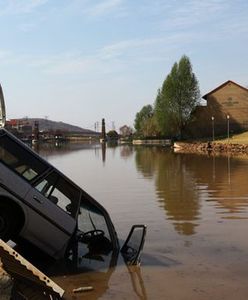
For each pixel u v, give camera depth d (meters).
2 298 6.11
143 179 26.80
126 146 108.12
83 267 9.22
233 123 101.94
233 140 82.75
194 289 7.99
